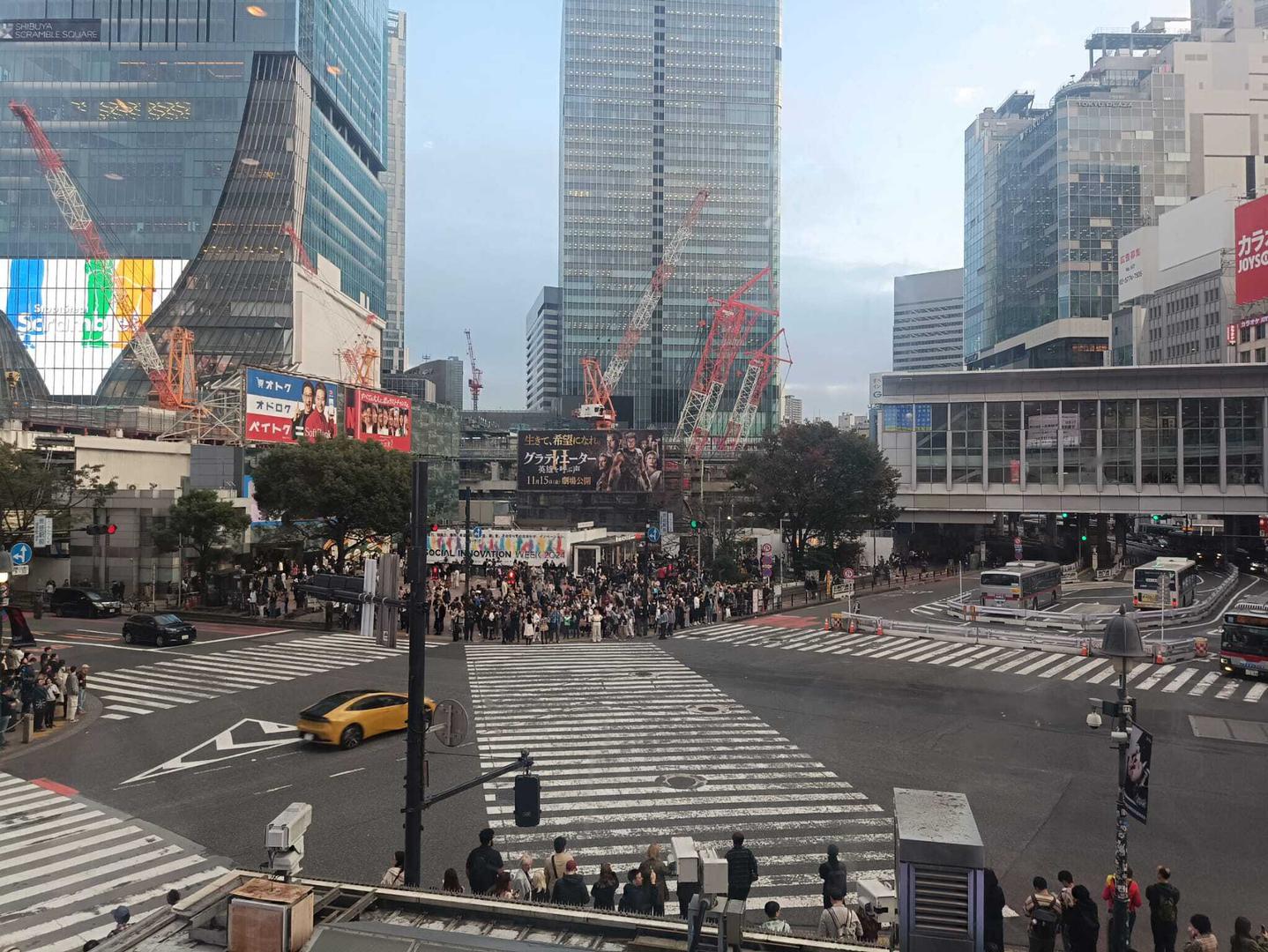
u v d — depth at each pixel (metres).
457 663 31.14
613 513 81.38
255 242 104.06
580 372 181.50
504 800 17.11
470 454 110.38
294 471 43.12
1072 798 17.34
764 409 179.12
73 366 102.81
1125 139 135.88
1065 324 135.38
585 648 34.84
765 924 10.03
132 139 105.56
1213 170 138.38
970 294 181.12
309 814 7.92
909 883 6.18
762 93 186.00
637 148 183.62
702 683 27.88
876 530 74.75
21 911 12.36
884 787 17.92
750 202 184.50
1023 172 151.12
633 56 183.75
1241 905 12.82
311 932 6.41
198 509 42.75
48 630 37.28
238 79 105.75
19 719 21.36
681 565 60.25
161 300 103.06
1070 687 28.00
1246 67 139.62
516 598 41.19
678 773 18.77
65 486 42.50
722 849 14.68
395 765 19.23
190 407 73.44
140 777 18.42
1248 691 27.45
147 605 43.72
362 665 30.31
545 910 6.85
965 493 73.12
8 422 54.25
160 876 13.52
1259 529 72.50
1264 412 66.50
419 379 155.38
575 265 182.25
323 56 116.12
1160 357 121.88
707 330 181.12
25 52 106.06
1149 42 155.38
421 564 10.95
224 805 16.73
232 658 31.33
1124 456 69.62
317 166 112.31
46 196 104.69
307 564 54.69
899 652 34.44
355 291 129.00
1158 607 43.94
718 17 185.12
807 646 35.81
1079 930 10.72
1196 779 18.70
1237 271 88.50
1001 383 72.38
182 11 106.38
